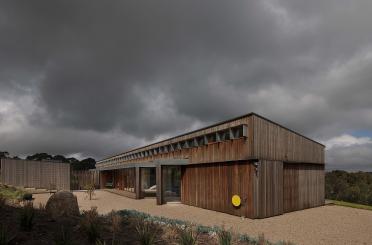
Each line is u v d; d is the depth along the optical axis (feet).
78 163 199.31
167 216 48.32
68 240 16.84
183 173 68.23
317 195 69.36
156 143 86.84
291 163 60.44
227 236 21.31
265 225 41.73
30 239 16.87
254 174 48.03
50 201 26.58
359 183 166.91
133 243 18.81
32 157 175.52
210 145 58.70
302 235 35.63
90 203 65.26
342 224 43.83
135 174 76.33
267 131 52.01
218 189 55.42
